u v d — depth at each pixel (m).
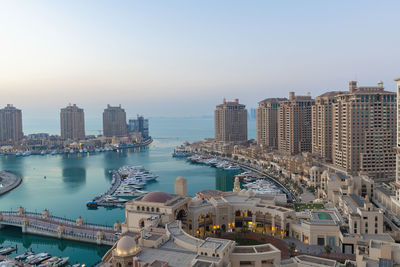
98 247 159.88
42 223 184.38
